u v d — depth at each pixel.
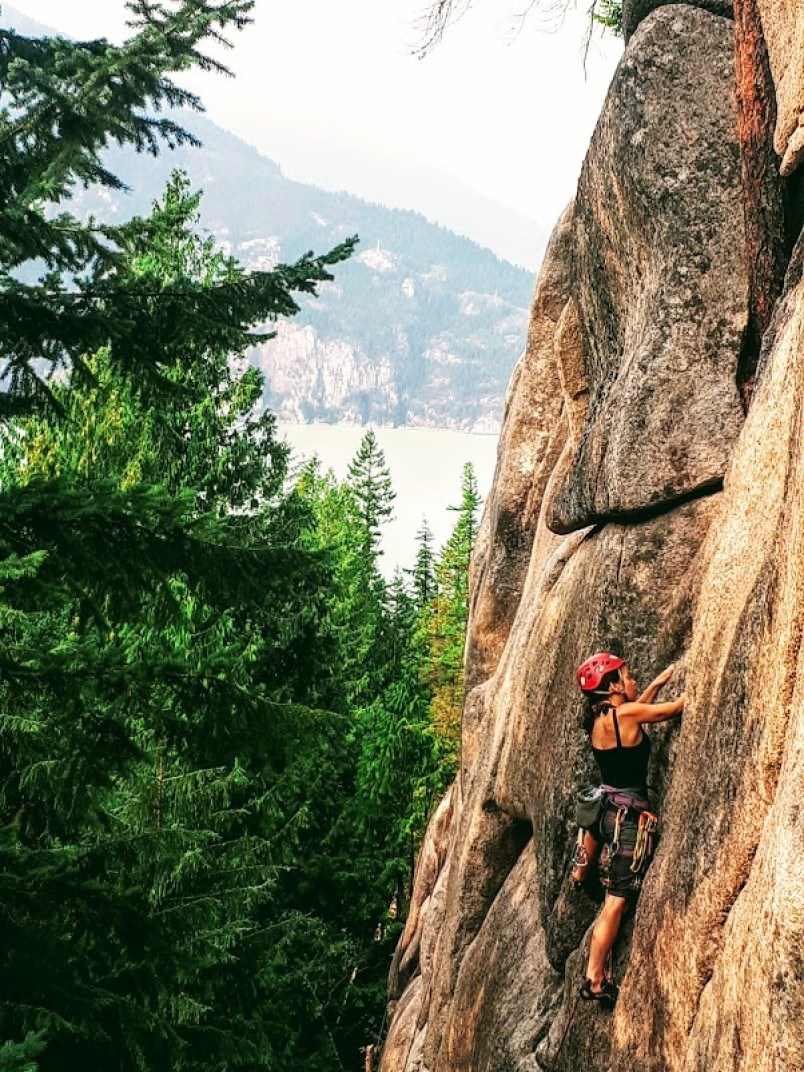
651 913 6.27
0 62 7.71
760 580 5.64
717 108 7.79
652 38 7.99
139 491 6.49
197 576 6.85
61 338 7.51
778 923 4.36
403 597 59.47
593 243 8.86
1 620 6.35
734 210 7.70
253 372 21.92
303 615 21.31
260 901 16.72
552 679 9.08
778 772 4.97
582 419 11.24
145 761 6.95
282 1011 18.89
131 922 7.40
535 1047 8.34
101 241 8.14
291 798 23.14
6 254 7.44
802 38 5.85
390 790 31.91
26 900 7.11
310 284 8.11
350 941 25.47
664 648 7.44
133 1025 7.23
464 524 48.84
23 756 6.84
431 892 17.11
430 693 40.62
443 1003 11.49
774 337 6.41
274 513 22.16
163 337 7.91
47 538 6.37
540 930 9.23
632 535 7.84
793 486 5.21
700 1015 5.38
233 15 7.48
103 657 6.78
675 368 7.71
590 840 7.54
